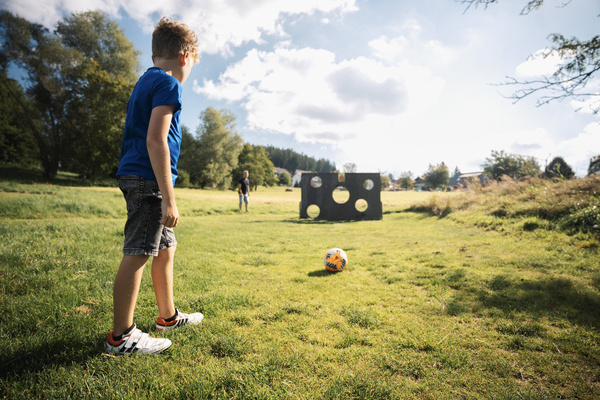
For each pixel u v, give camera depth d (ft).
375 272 13.41
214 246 18.86
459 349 6.58
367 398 4.84
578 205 21.39
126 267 5.58
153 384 4.97
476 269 13.70
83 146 105.09
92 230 19.57
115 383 4.94
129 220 5.65
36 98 104.73
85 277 10.66
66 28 111.96
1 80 105.29
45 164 108.99
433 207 40.60
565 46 14.07
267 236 24.27
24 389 4.66
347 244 21.04
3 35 96.68
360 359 6.12
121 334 5.77
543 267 13.62
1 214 28.94
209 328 7.29
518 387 5.26
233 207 52.80
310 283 11.64
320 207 43.34
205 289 10.48
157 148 5.34
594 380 5.51
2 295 8.52
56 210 32.89
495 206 29.68
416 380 5.47
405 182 301.43
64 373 5.13
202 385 4.95
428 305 9.37
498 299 9.82
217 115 177.68
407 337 7.16
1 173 100.12
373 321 7.98
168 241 6.73
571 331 7.51
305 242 21.77
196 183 186.29
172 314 7.00
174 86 5.73
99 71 103.91
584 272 12.59
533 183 31.32
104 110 103.55
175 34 6.46
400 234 25.85
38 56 100.27
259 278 12.21
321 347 6.61
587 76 13.57
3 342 6.07
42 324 6.99
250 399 4.76
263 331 7.33
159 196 5.71
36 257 12.51
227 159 183.83
